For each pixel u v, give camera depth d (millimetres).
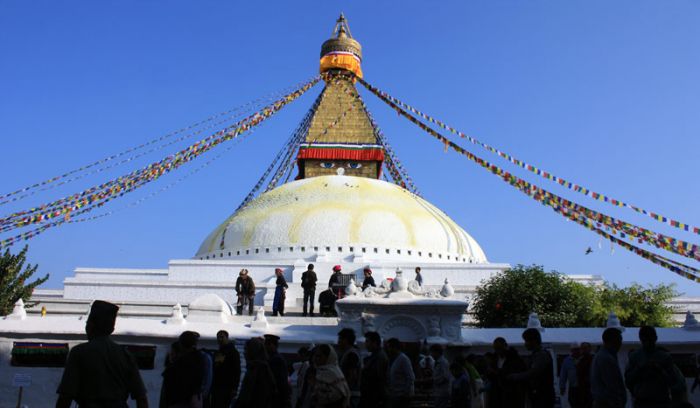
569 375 12430
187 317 18422
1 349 16953
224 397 10664
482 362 14172
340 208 36656
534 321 18234
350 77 52625
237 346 17031
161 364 17031
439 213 40250
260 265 33125
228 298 31234
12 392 16719
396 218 36625
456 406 11742
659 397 8891
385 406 10031
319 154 48094
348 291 18453
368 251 34750
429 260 35875
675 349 17422
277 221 36438
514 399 9781
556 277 24578
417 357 15250
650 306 24781
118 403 6785
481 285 30406
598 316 24062
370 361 10242
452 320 17703
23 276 26141
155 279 33625
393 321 17656
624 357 17406
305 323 20812
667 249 18375
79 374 6707
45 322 17516
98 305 7051
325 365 9016
